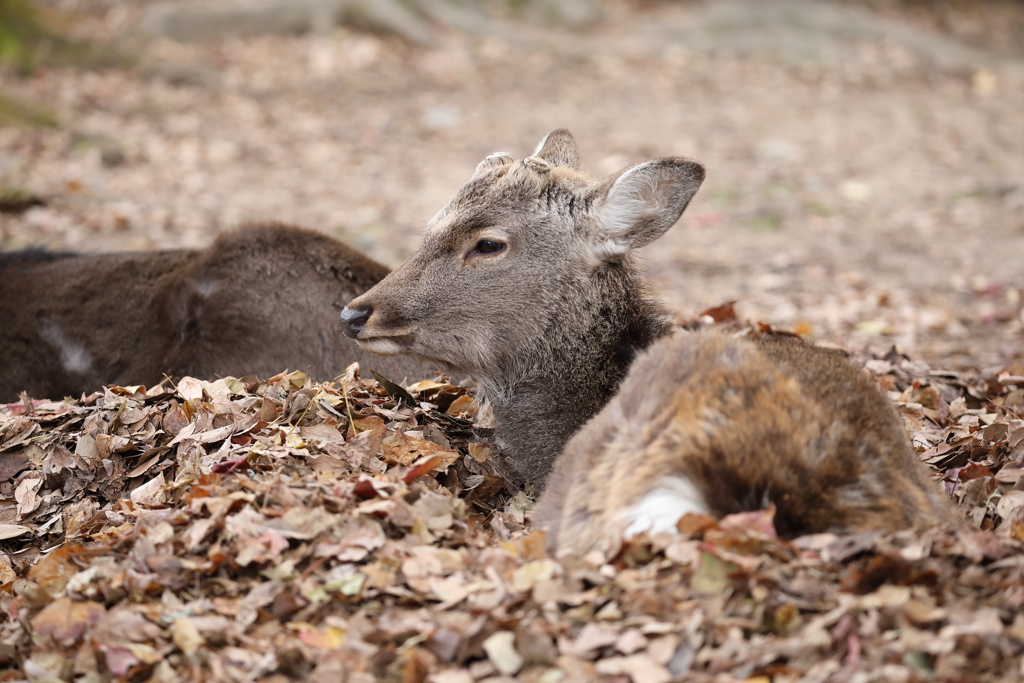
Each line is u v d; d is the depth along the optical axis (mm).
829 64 38594
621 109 33375
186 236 20969
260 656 6512
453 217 9859
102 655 6609
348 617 6859
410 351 9875
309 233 12281
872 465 6617
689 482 6441
